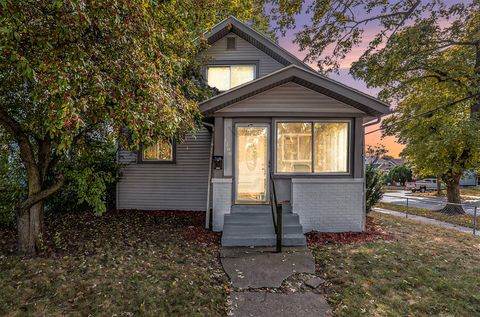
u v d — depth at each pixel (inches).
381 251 198.1
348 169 251.9
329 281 155.7
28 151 175.0
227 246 210.5
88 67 119.6
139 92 138.7
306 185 246.8
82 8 104.5
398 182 1534.2
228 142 251.3
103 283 138.6
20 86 172.1
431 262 180.1
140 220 284.0
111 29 127.6
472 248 215.2
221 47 344.8
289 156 254.2
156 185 342.3
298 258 186.7
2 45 101.3
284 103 246.1
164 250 193.5
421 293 141.7
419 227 295.4
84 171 209.8
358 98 230.5
